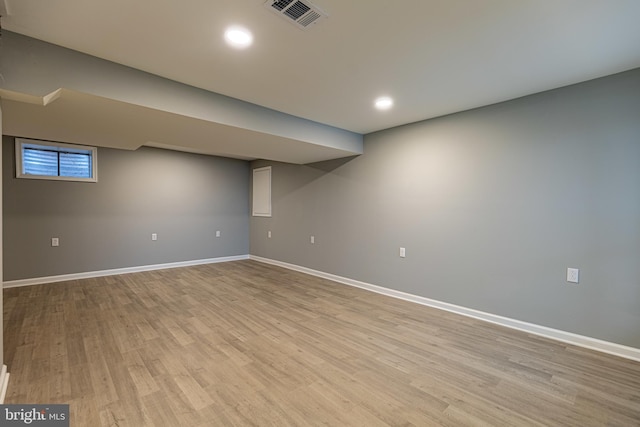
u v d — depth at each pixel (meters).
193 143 3.84
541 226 2.84
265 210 6.46
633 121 2.38
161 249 5.73
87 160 4.99
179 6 1.63
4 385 1.93
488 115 3.16
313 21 1.76
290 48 2.06
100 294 4.05
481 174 3.22
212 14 1.70
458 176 3.40
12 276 4.32
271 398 1.91
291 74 2.46
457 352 2.52
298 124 3.58
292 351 2.53
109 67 2.25
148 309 3.49
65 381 2.06
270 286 4.56
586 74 2.46
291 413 1.78
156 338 2.74
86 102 2.32
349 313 3.42
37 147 4.50
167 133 3.31
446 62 2.26
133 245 5.41
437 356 2.46
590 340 2.59
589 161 2.58
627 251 2.42
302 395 1.95
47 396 1.90
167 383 2.06
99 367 2.25
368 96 2.93
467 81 2.58
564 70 2.39
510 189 3.02
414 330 2.96
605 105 2.50
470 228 3.31
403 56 2.17
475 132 3.26
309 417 1.75
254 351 2.52
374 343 2.68
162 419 1.71
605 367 2.29
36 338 2.71
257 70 2.39
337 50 2.09
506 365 2.32
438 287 3.59
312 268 5.34
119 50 2.10
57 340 2.67
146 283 4.65
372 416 1.76
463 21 1.76
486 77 2.51
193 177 6.12
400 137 3.95
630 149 2.40
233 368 2.26
